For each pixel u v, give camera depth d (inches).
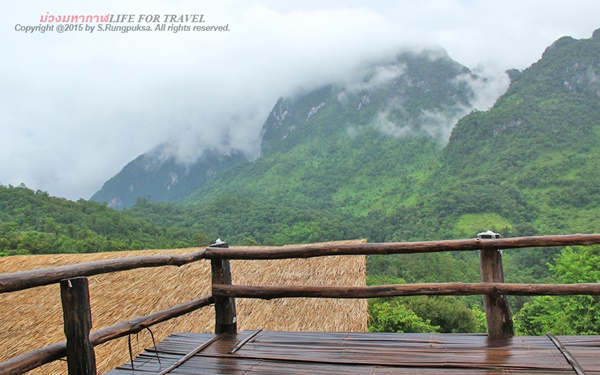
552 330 475.2
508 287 108.7
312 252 116.6
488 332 114.3
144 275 243.8
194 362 105.0
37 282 74.4
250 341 119.2
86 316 82.5
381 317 528.4
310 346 112.9
